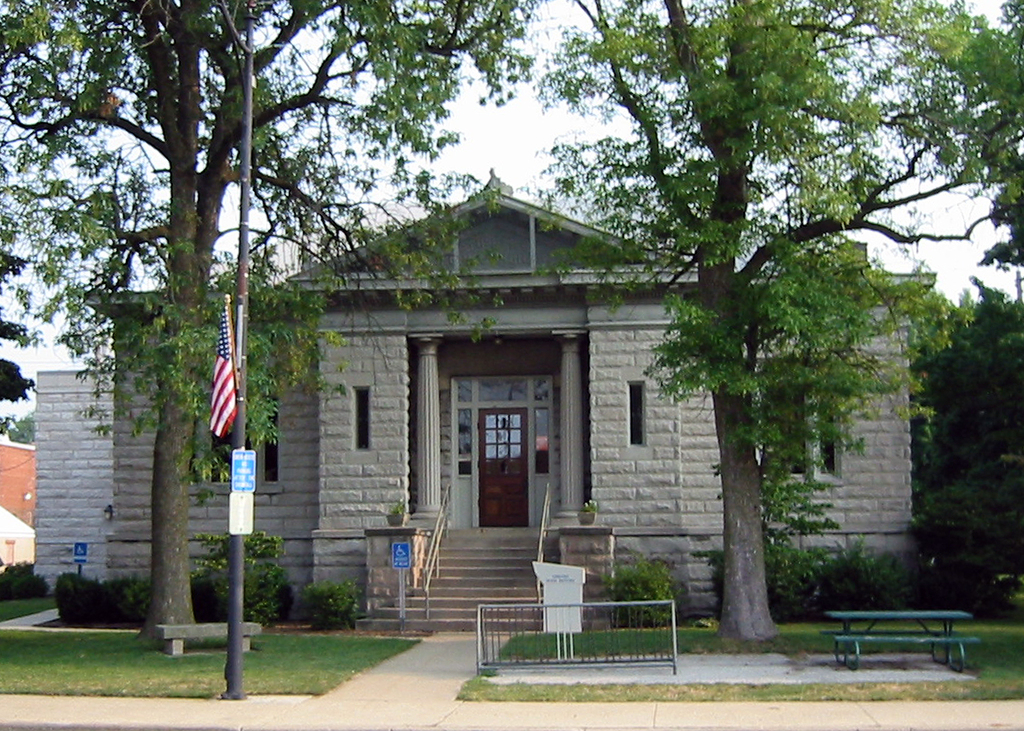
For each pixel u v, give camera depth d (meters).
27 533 61.56
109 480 41.31
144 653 19.88
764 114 17.66
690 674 17.11
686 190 18.59
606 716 14.13
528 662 17.64
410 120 20.84
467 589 27.39
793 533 26.41
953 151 18.81
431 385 29.80
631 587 26.23
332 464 29.42
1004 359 26.23
